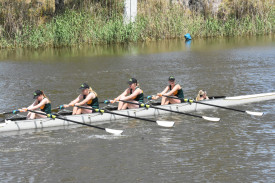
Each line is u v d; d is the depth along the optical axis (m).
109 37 38.38
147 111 15.01
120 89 19.61
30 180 9.55
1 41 36.75
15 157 10.93
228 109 15.43
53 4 42.16
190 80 21.41
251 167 10.03
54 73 24.28
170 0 45.91
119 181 9.45
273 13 46.53
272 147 11.30
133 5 41.06
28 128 13.33
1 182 9.44
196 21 44.69
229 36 45.34
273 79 21.25
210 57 29.84
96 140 12.26
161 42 40.19
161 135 12.60
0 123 13.04
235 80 21.19
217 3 49.44
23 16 39.41
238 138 12.13
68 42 37.22
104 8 41.88
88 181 9.48
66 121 13.82
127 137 12.48
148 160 10.61
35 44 36.56
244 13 48.53
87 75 23.47
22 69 25.88
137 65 26.72
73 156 10.98
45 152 11.28
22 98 17.75
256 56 29.86
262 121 13.88
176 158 10.70
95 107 14.52
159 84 20.59
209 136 12.38
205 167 10.09
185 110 15.55
